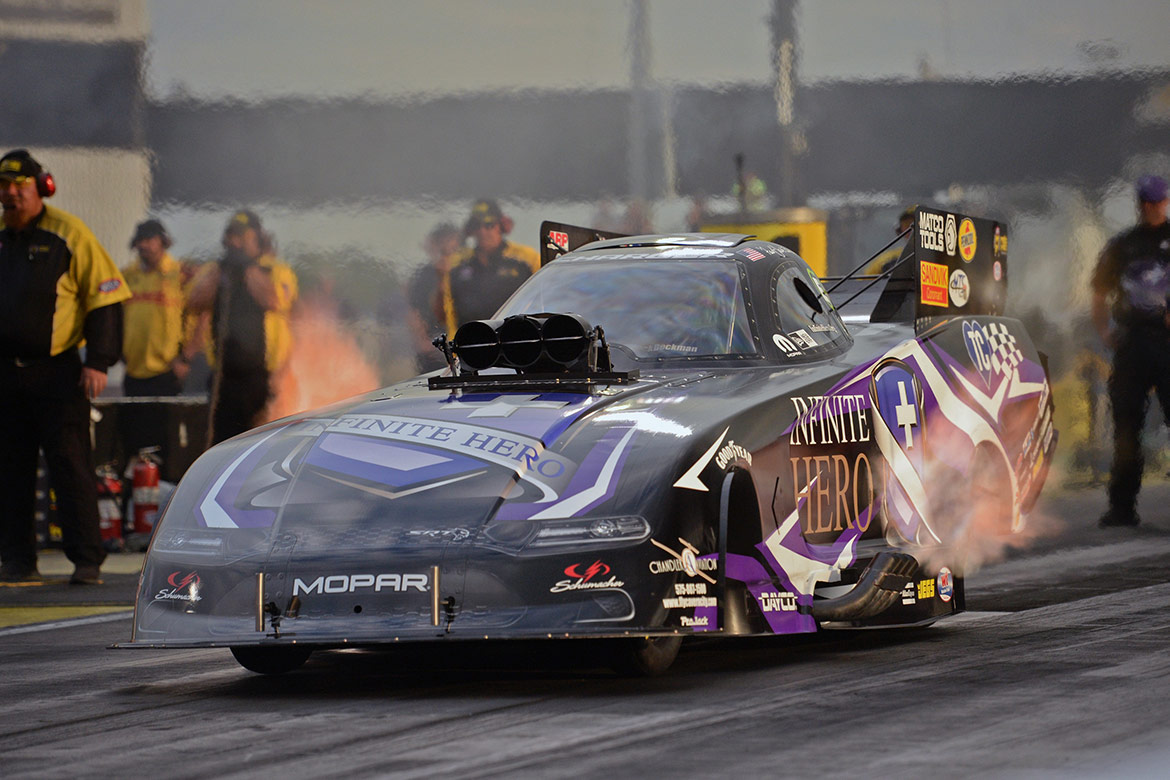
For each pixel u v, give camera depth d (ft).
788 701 46.83
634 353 59.67
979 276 78.84
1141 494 132.26
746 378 57.88
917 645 59.26
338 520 49.24
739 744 40.88
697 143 168.25
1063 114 162.30
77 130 156.15
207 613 49.34
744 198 163.73
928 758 38.88
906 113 165.17
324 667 57.52
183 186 157.89
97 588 93.35
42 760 41.78
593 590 47.34
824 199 168.45
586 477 49.16
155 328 127.44
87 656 64.03
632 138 165.68
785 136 168.86
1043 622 64.59
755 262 64.13
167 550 51.16
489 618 47.06
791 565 54.08
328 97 158.71
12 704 51.57
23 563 97.76
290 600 48.29
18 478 96.89
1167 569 83.87
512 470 49.60
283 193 156.56
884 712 44.70
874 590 57.77
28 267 93.76
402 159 158.51
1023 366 77.82
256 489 51.47
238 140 157.28
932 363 68.49
